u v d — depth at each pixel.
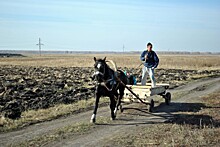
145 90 14.06
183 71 45.00
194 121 12.14
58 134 10.14
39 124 11.55
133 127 11.26
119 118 12.82
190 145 8.84
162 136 9.88
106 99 17.31
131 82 15.75
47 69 47.12
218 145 8.89
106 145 9.01
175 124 11.54
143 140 9.46
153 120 12.48
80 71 42.62
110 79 11.82
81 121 12.13
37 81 26.52
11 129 10.73
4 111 12.87
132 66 56.31
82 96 18.33
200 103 16.81
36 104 15.19
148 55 15.41
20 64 66.19
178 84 26.53
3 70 43.00
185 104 16.53
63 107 14.62
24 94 18.00
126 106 15.61
